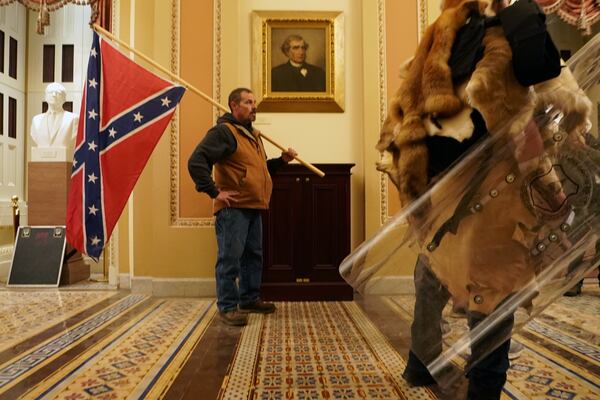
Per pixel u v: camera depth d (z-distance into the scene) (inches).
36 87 207.0
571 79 43.6
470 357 43.9
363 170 146.8
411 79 50.4
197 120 142.0
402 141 48.1
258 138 116.2
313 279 132.0
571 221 41.7
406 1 146.5
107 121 112.7
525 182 42.3
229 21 144.3
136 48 147.1
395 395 60.3
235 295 104.9
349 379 66.7
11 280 156.7
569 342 85.1
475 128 44.4
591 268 41.9
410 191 47.8
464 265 43.9
